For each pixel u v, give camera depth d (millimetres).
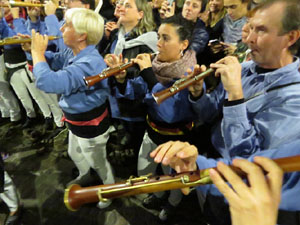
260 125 821
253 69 910
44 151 2256
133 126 1832
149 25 1666
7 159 2176
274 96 800
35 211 1687
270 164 444
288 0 679
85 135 1403
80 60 1237
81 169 1752
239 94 837
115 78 1399
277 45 740
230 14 1340
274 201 395
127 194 750
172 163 794
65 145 2324
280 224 629
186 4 1574
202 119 1192
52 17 1995
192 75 1044
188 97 1130
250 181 422
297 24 686
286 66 775
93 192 763
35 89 2318
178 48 1184
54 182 1933
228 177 437
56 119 2449
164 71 1209
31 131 2543
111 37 2020
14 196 1525
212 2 1498
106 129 1488
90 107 1334
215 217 872
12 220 1535
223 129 915
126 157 2105
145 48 1595
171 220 1586
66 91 1197
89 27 1197
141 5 1607
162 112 1240
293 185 628
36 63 1172
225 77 848
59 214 1670
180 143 779
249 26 862
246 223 382
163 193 1722
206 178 665
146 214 1647
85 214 1661
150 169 1544
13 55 2188
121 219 1622
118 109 1676
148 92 1331
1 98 2643
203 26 1546
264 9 725
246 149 854
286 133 732
